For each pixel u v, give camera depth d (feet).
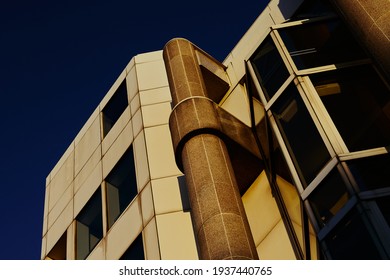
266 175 54.49
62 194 82.84
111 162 72.33
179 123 51.75
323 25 49.67
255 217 53.21
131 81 79.30
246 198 55.88
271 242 49.34
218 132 51.08
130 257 57.26
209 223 41.81
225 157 48.47
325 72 44.70
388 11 39.42
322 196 37.47
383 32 38.86
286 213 49.08
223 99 64.95
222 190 44.11
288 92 45.57
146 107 71.92
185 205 57.16
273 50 50.57
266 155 54.60
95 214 70.28
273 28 51.49
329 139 38.75
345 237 34.09
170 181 60.44
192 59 61.00
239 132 54.65
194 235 53.93
